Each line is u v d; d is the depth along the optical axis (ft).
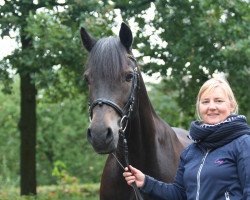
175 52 27.61
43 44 25.36
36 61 26.78
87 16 26.14
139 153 14.35
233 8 27.68
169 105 42.60
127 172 12.94
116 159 14.26
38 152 71.15
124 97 12.88
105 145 12.10
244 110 31.50
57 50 25.80
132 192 14.47
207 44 27.66
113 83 12.69
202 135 11.59
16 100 68.49
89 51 14.08
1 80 30.40
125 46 13.51
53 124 67.41
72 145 70.13
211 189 11.26
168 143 15.64
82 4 26.22
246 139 11.24
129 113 13.15
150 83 36.35
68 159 71.20
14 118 68.23
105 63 12.75
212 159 11.42
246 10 27.96
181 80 31.24
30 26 25.36
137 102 13.89
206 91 11.90
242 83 29.04
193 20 27.78
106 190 14.93
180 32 28.81
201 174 11.37
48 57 26.61
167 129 16.05
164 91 35.63
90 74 12.85
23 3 28.25
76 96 38.09
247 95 29.63
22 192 35.09
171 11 28.43
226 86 11.93
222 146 11.48
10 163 70.95
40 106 64.54
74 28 26.78
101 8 26.45
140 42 29.71
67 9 27.50
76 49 26.00
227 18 28.53
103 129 12.12
